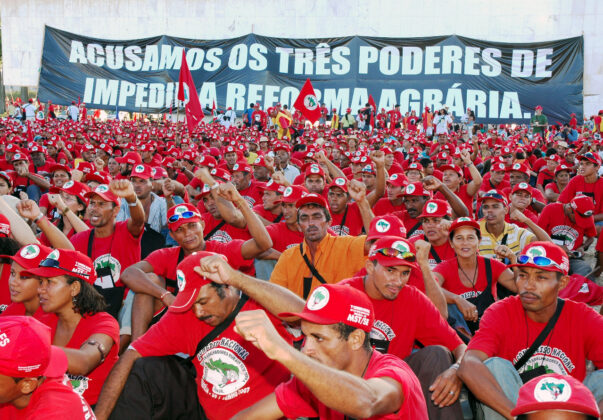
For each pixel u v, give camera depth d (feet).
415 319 14.33
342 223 26.07
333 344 9.26
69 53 131.23
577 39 121.29
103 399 13.02
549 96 122.11
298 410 10.86
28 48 133.90
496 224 23.12
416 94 125.49
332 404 8.14
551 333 13.56
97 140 68.18
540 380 7.97
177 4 131.44
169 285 18.26
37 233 30.86
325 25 129.29
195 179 38.29
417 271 17.08
